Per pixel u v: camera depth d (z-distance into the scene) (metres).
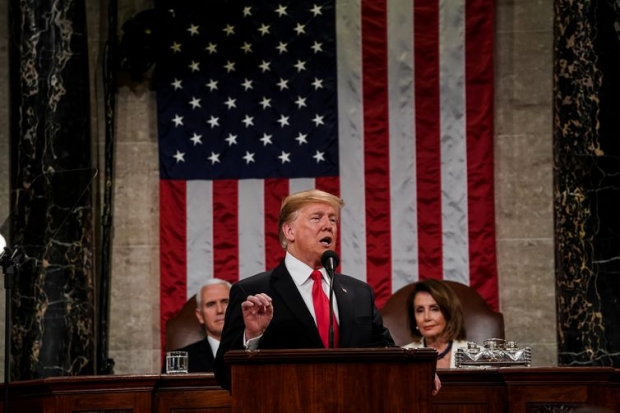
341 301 8.90
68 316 15.95
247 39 17.70
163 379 10.65
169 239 17.41
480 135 17.27
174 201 17.45
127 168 17.92
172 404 10.66
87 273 16.38
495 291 17.11
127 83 18.00
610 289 15.73
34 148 16.12
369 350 7.53
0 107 18.00
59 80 16.25
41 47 16.30
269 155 17.52
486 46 17.36
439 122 17.36
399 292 15.46
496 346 11.34
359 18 17.56
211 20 17.72
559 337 15.98
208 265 17.34
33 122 16.17
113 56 17.72
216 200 17.45
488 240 17.17
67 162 16.14
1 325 16.72
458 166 17.27
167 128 17.58
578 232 15.91
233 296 8.77
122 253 17.80
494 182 17.62
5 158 17.86
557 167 16.27
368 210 17.31
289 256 9.01
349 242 17.28
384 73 17.47
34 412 11.17
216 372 8.48
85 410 10.58
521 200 17.69
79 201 16.41
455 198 17.27
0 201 17.70
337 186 17.41
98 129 17.78
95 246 17.48
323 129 17.52
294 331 8.62
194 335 15.41
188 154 17.56
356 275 17.22
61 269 16.05
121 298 17.72
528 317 17.53
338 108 17.53
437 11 17.44
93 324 16.45
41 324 15.80
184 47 17.70
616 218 15.86
